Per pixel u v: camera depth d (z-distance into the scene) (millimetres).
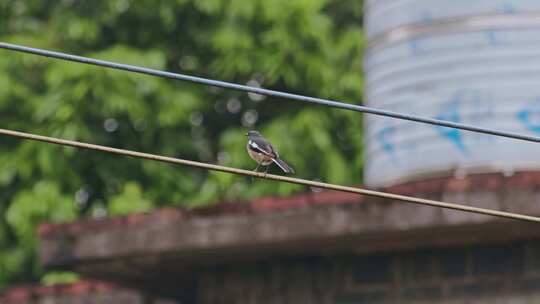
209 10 35625
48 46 35594
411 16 22719
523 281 20875
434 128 22188
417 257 21578
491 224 20031
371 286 21766
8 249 35062
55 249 21938
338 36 37812
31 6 36688
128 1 36344
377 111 15766
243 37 35531
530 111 21750
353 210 20531
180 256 21844
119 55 34906
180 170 35844
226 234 21094
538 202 19734
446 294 21297
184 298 24391
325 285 22031
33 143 34406
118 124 35438
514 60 21906
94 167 35031
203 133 36969
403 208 20297
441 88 22234
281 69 35250
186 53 36781
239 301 22578
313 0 35625
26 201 33875
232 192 34875
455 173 21875
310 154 35219
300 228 20750
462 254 21312
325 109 35719
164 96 35125
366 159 23500
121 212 33219
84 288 24188
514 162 21641
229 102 37125
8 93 34625
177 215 21375
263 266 22453
